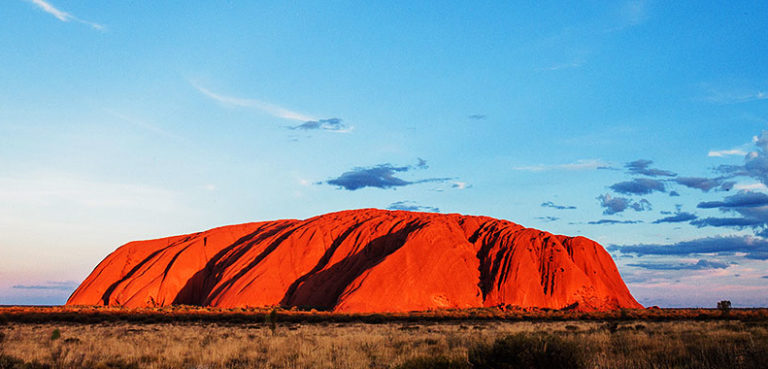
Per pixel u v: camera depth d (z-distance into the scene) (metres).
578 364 14.49
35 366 17.91
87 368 17.88
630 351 18.62
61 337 29.92
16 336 30.77
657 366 15.42
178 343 25.08
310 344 24.09
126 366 18.20
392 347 22.98
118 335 32.03
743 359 15.38
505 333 29.31
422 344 23.70
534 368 14.21
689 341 21.11
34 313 59.94
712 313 63.28
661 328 34.06
